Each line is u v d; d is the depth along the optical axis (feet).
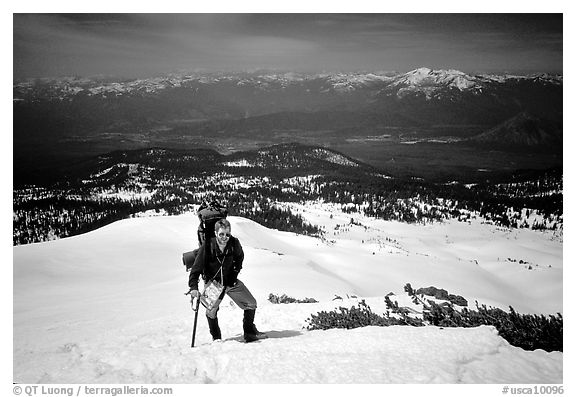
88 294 74.13
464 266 521.65
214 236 22.20
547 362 17.46
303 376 16.06
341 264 434.30
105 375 17.51
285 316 29.68
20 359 20.63
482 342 18.94
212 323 22.77
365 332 20.81
